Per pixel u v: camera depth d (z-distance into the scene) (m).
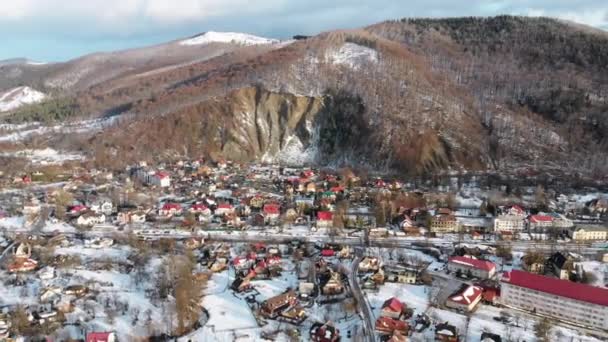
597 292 127.75
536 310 134.00
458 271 159.75
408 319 128.62
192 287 139.75
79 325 126.50
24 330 123.06
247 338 120.00
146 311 133.88
